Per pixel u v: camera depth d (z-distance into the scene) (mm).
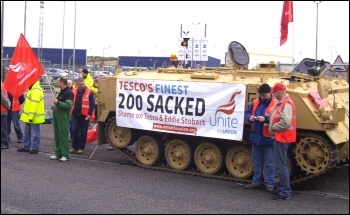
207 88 10195
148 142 11227
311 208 7906
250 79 10125
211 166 10312
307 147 9188
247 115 9156
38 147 12539
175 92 10617
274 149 8492
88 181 9555
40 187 8961
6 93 12961
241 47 10828
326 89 9477
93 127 14336
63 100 11523
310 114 9062
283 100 8367
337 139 8961
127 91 11305
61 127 11617
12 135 15523
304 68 10852
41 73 12484
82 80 12875
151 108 10945
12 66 12672
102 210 7562
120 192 8719
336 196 8789
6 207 7625
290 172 9312
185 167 10586
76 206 7750
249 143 9852
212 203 8102
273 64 10930
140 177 10094
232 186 9484
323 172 8945
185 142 10602
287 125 8211
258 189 9219
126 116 11305
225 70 11125
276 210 7742
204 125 10219
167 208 7742
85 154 12820
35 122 12422
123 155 11633
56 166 10992
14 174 10008
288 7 14547
